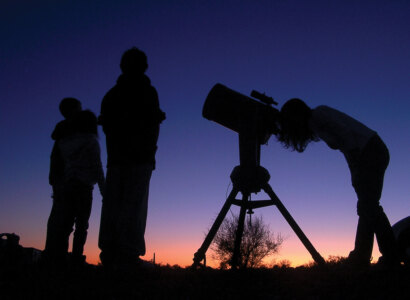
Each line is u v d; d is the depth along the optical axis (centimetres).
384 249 438
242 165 527
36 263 483
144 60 475
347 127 457
